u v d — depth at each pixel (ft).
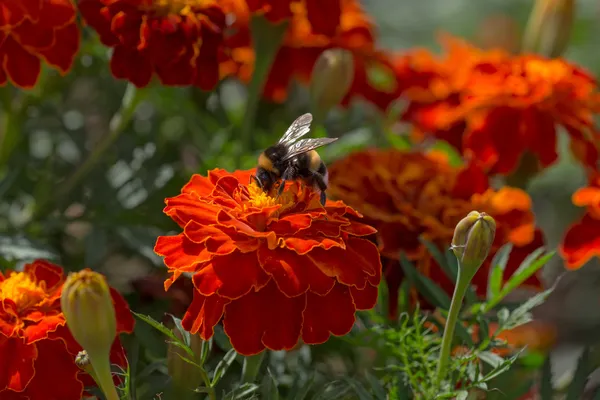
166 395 1.57
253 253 1.50
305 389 1.59
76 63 1.99
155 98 2.01
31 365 1.50
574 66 1.97
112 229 1.87
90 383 1.54
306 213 1.53
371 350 1.80
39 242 1.79
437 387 1.55
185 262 1.49
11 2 1.70
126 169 1.99
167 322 1.74
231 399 1.52
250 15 1.84
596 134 1.90
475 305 1.61
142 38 1.71
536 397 1.76
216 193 1.56
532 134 1.87
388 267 1.69
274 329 1.49
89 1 1.73
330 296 1.51
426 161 1.82
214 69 1.76
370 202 1.74
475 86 1.90
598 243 1.77
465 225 1.48
